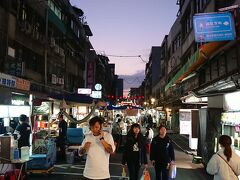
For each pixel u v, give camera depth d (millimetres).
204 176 12133
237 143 10180
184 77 22172
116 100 93438
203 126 14031
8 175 8289
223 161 6133
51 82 28484
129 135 9398
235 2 15516
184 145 24406
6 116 10820
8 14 18609
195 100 19156
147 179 8789
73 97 17156
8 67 18328
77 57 42875
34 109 18562
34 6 24125
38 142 11828
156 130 40750
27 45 23016
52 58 29672
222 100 12602
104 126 20266
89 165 6145
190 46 30250
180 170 13414
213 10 19703
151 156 9141
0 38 17766
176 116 38594
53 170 12766
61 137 15734
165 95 51750
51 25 29078
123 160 9414
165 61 54438
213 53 14148
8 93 13852
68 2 36969
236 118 10250
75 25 40594
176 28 41219
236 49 12211
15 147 9422
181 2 37125
